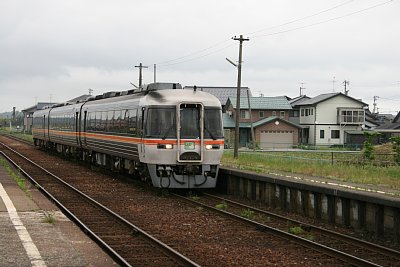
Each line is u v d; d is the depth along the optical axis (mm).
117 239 10930
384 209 12109
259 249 10273
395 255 9891
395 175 20047
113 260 8547
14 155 36750
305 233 12008
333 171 21203
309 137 69750
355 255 10086
